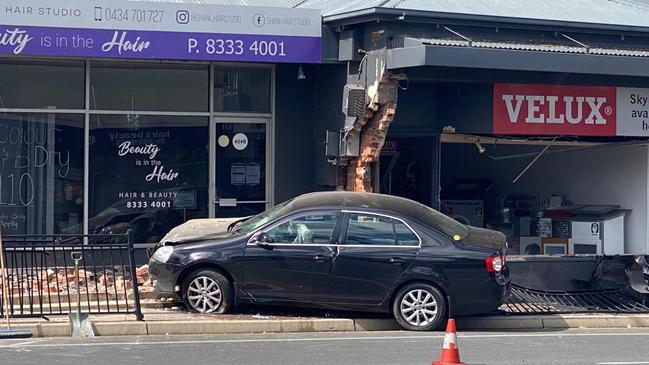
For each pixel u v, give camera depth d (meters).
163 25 15.21
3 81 15.71
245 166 16.91
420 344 10.96
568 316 12.98
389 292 12.00
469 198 20.62
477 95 16.88
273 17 15.64
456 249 12.01
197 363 9.59
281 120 16.98
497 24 15.84
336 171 16.50
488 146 21.22
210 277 12.23
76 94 16.05
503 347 10.95
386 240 12.09
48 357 9.84
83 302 12.84
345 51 15.86
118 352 10.20
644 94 17.41
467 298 11.95
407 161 18.28
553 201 20.33
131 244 11.87
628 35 16.75
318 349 10.55
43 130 15.93
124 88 16.28
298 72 16.95
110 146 16.23
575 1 18.50
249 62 16.20
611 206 19.12
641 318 13.07
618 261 14.30
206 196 16.70
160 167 16.48
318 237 12.14
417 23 15.48
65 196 16.05
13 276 12.38
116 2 15.02
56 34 14.79
